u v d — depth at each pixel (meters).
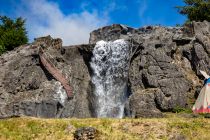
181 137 21.73
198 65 37.44
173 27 41.34
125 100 37.16
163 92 34.38
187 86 35.72
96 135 22.12
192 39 38.81
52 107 33.31
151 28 41.91
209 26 40.03
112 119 25.61
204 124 23.94
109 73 39.19
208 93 24.39
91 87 38.56
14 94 33.94
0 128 24.31
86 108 37.12
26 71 34.97
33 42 38.91
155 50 36.75
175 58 38.09
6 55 37.75
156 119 25.42
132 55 37.41
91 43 43.06
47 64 35.91
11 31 50.47
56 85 35.12
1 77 34.81
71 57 39.22
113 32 44.97
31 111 32.22
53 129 23.86
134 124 24.02
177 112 33.31
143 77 35.84
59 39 39.44
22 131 23.91
